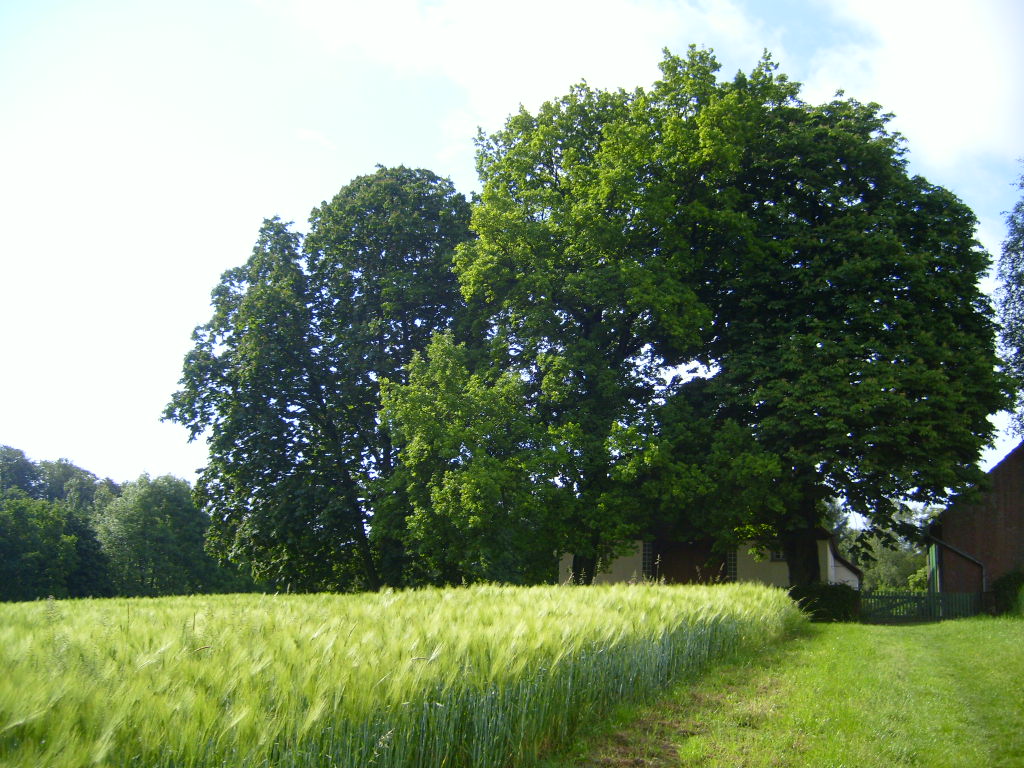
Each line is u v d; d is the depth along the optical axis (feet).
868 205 94.94
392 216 104.53
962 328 95.66
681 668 38.22
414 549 90.53
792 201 95.81
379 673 20.53
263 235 110.93
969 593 101.65
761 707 31.91
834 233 92.73
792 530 95.40
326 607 37.01
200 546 196.75
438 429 80.79
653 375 100.27
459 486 77.10
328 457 100.58
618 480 84.79
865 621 99.04
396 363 102.06
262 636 23.99
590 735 27.91
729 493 84.58
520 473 81.00
